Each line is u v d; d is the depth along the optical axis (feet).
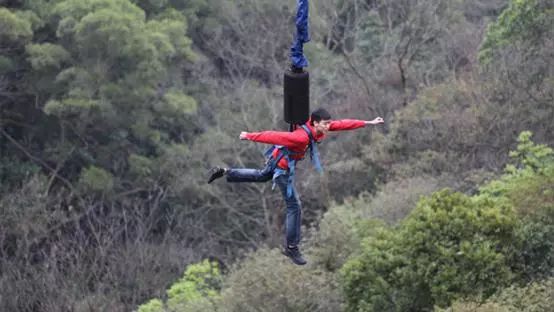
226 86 350.43
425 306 176.76
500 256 170.30
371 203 256.11
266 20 353.10
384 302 179.22
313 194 315.58
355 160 305.32
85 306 255.91
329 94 361.51
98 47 292.20
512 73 271.49
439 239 176.55
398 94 345.10
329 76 351.25
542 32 271.08
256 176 110.11
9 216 275.59
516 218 177.68
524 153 228.63
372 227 223.30
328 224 221.87
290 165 108.27
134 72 295.89
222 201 309.83
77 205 310.04
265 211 307.37
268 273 192.34
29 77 302.45
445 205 182.19
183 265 294.66
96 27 283.59
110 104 290.76
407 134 295.28
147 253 290.35
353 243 215.51
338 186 314.96
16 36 282.15
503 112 273.33
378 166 304.71
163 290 277.44
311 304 189.88
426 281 173.17
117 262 278.46
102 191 301.02
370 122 111.45
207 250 314.14
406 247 179.93
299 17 106.01
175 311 206.80
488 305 153.69
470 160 280.92
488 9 395.14
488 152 278.67
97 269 278.46
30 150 315.99
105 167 316.60
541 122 267.59
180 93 312.50
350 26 370.12
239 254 306.14
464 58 359.46
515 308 156.35
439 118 286.66
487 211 176.86
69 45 300.81
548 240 177.78
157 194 320.29
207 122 331.57
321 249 213.46
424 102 295.28
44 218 278.46
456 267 171.53
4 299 259.39
